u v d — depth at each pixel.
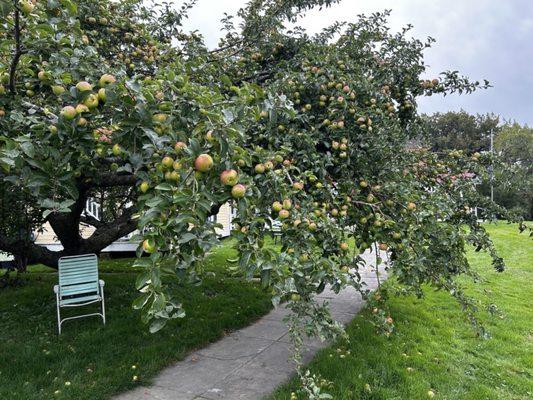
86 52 2.42
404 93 4.49
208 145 1.77
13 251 5.54
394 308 5.65
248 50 4.89
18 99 2.28
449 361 4.06
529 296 6.64
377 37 4.48
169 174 1.67
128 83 1.83
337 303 6.04
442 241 3.01
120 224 5.66
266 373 3.75
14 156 1.67
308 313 2.16
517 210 3.99
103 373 3.62
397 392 3.37
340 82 3.48
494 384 3.66
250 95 2.06
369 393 3.30
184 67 3.40
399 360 3.94
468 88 4.36
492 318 5.43
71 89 1.85
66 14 2.11
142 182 1.88
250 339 4.65
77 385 3.40
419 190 3.41
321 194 2.96
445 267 3.18
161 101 1.92
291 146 2.98
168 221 1.57
